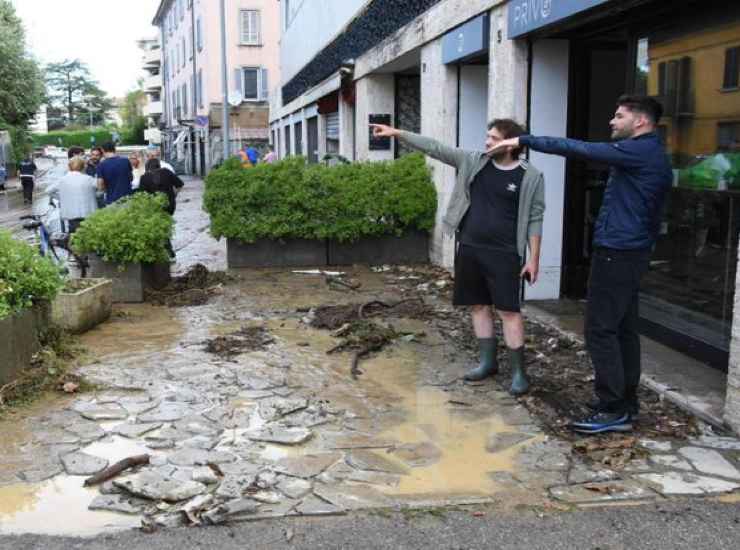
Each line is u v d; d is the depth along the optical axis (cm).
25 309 588
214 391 561
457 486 408
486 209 538
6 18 3900
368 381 585
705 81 584
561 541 355
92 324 744
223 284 980
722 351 580
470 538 357
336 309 820
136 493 396
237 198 1075
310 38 2288
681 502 389
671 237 644
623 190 453
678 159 626
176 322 778
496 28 832
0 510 384
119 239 846
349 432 484
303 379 590
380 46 1329
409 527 367
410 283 986
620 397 470
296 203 1086
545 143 460
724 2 558
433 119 1072
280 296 907
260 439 468
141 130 9988
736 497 394
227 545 351
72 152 1054
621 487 404
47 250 1040
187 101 5938
